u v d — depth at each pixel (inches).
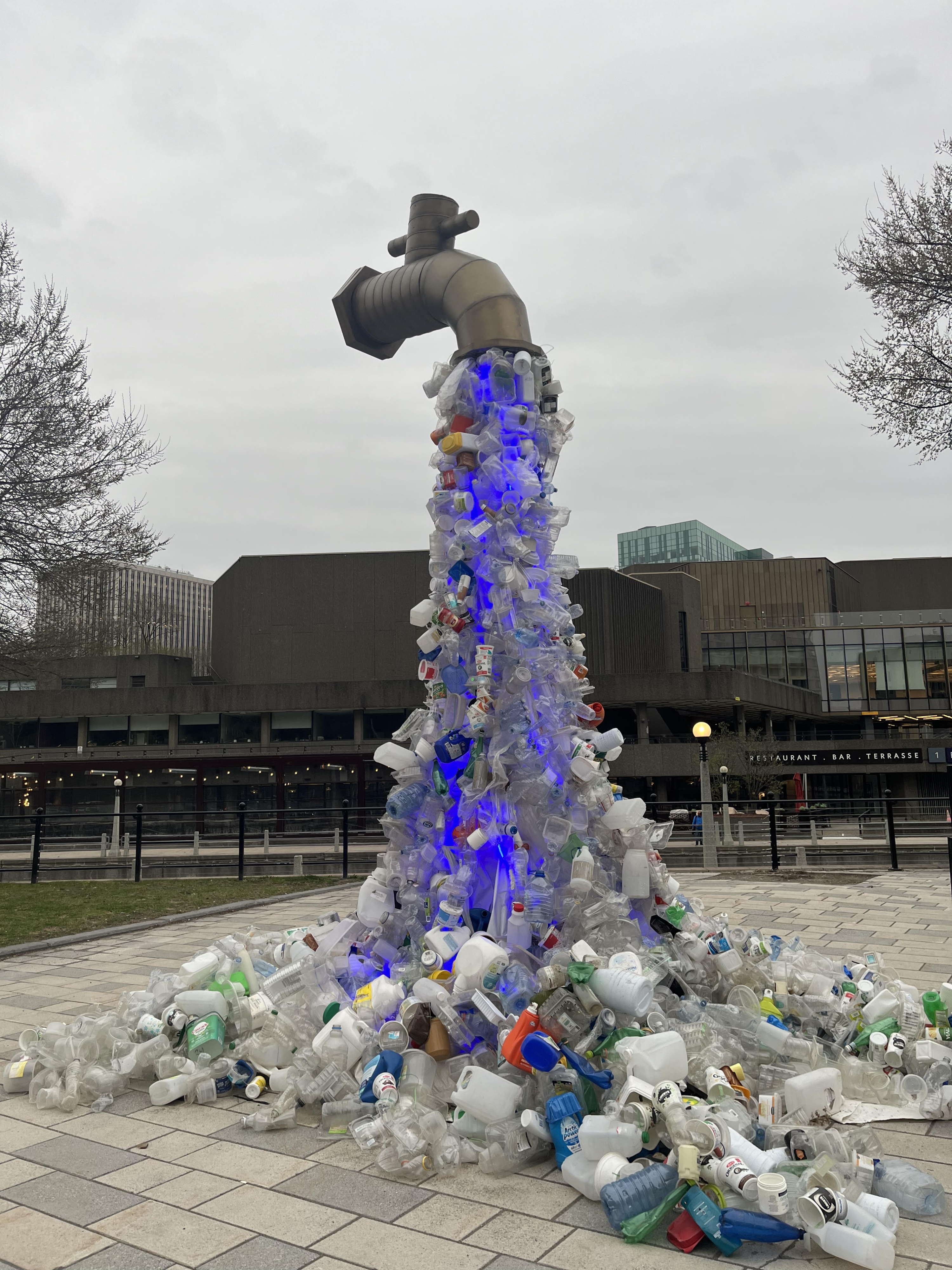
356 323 234.1
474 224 217.6
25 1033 191.0
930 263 584.1
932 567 3405.5
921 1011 191.3
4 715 2197.3
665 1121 129.1
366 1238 114.4
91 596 693.3
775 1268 107.0
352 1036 161.8
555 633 198.5
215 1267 107.4
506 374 199.6
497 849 184.4
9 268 671.1
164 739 2206.0
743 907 399.9
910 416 604.4
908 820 1284.4
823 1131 126.3
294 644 2293.3
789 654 2642.7
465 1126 141.9
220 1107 165.3
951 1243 112.1
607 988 151.4
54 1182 132.7
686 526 7431.1
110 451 669.9
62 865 791.7
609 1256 109.6
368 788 2106.3
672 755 1955.0
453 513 205.6
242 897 492.1
